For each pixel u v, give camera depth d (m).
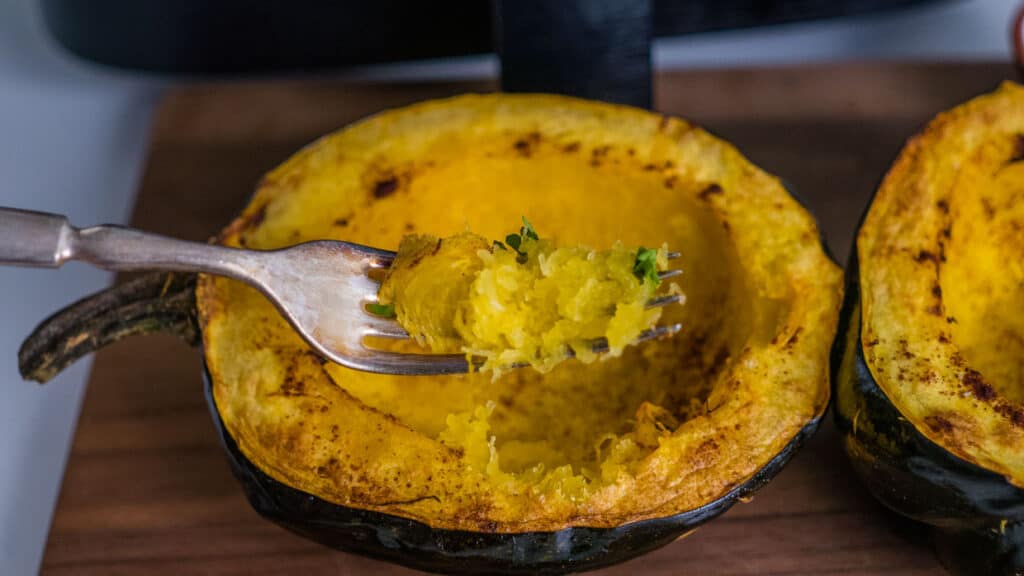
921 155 0.35
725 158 0.35
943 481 0.32
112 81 0.49
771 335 0.34
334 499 0.32
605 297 0.32
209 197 0.43
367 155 0.35
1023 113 0.35
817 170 0.43
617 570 0.35
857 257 0.34
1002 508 0.31
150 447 0.38
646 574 0.35
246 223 0.35
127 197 0.46
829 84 0.46
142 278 0.34
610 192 0.37
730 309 0.36
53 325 0.34
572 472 0.33
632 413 0.36
